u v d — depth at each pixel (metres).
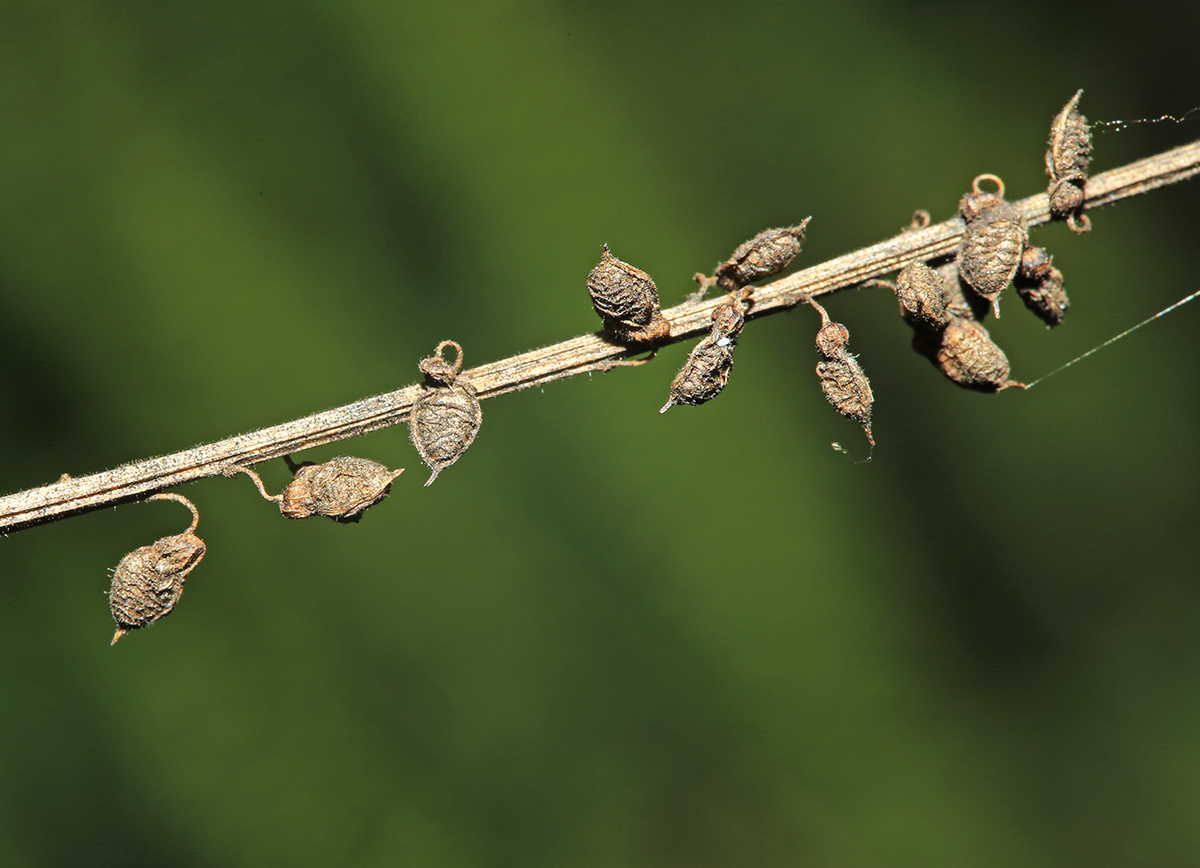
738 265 0.33
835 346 0.33
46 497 0.33
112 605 0.33
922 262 0.33
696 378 0.33
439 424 0.33
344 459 0.33
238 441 0.33
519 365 0.33
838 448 0.37
